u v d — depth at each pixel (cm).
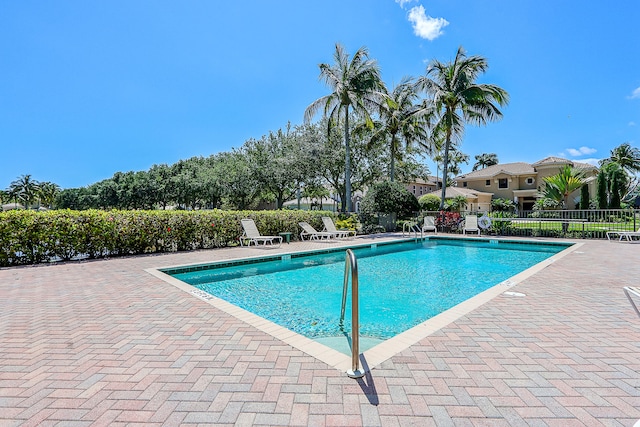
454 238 1464
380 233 1769
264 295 616
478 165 5775
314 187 2611
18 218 803
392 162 2061
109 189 4522
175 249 1060
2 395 228
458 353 288
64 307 437
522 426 192
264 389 233
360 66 1766
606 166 2694
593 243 1178
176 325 365
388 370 259
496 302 445
